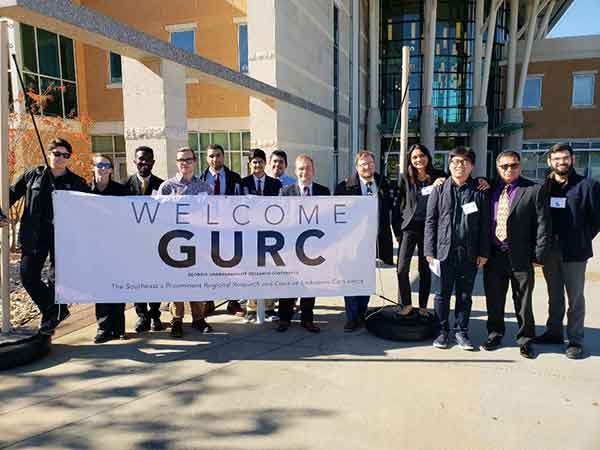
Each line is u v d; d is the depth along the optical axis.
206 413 3.39
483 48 27.12
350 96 23.70
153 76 6.67
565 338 4.86
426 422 3.24
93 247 4.59
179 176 5.01
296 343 4.77
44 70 15.69
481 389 3.72
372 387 3.77
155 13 16.50
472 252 4.44
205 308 5.57
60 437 3.08
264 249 4.83
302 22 14.67
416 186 4.92
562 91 26.53
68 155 4.68
